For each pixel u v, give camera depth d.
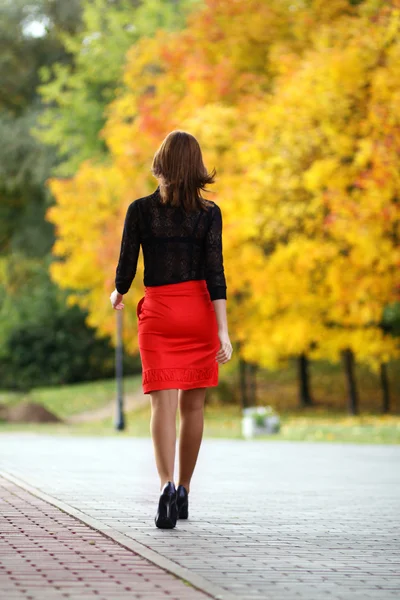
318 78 29.92
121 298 8.37
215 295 7.98
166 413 8.05
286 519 9.13
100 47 46.03
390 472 15.67
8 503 9.80
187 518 8.77
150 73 38.81
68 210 37.84
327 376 52.38
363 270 31.45
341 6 33.06
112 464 16.73
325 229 30.23
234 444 24.94
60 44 52.72
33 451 20.80
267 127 30.83
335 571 6.37
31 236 53.25
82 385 55.53
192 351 8.05
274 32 34.56
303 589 5.73
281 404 47.22
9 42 52.50
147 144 35.34
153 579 5.82
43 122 47.06
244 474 14.98
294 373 53.47
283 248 31.81
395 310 39.97
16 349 57.38
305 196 31.39
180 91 36.19
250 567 6.41
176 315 7.99
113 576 5.89
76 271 37.84
